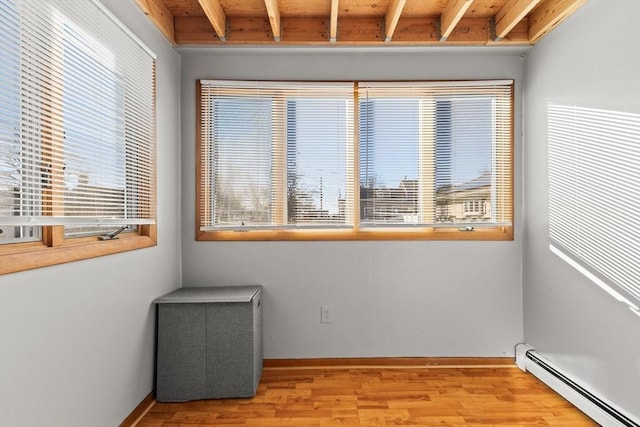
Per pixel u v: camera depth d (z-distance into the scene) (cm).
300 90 279
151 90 230
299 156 279
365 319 281
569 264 229
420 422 205
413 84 277
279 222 278
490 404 224
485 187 282
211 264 278
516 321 284
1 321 121
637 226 179
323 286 281
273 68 280
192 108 278
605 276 199
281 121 279
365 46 266
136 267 210
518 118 283
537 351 264
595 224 207
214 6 226
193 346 232
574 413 214
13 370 125
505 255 284
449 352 282
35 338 135
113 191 188
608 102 198
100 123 175
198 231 277
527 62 277
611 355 195
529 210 274
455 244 283
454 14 228
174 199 267
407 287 282
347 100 281
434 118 281
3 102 122
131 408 204
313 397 233
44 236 148
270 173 278
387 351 282
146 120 224
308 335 280
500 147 282
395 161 281
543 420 207
